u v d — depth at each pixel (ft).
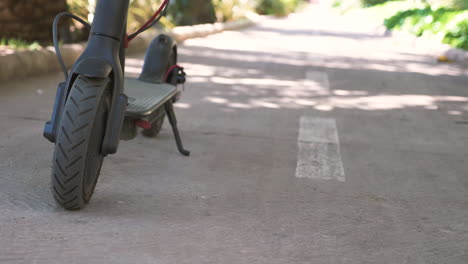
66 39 32.24
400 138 18.11
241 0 84.99
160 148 14.94
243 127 18.33
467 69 36.76
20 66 24.09
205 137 16.66
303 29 68.49
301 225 10.22
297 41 51.24
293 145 16.40
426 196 12.50
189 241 9.14
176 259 8.45
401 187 13.05
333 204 11.53
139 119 11.35
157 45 14.83
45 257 8.25
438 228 10.55
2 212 9.83
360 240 9.71
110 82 10.05
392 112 22.31
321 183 12.95
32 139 15.01
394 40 56.80
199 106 21.20
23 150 13.92
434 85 29.66
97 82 9.59
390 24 65.67
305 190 12.35
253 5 96.32
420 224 10.71
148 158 13.92
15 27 30.40
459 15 52.34
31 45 29.55
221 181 12.60
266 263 8.52
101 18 9.95
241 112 20.67
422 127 19.97
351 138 17.69
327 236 9.78
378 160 15.33
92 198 10.82
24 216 9.70
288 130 18.28
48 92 21.68
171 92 13.67
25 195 10.76
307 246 9.27
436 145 17.46
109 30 9.93
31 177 11.89
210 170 13.39
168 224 9.80
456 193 12.86
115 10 9.95
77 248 8.61
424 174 14.26
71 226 9.39
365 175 13.84
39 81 23.88
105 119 10.08
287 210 10.98
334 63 36.19
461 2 67.15
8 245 8.57
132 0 46.73
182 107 20.80
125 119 11.32
